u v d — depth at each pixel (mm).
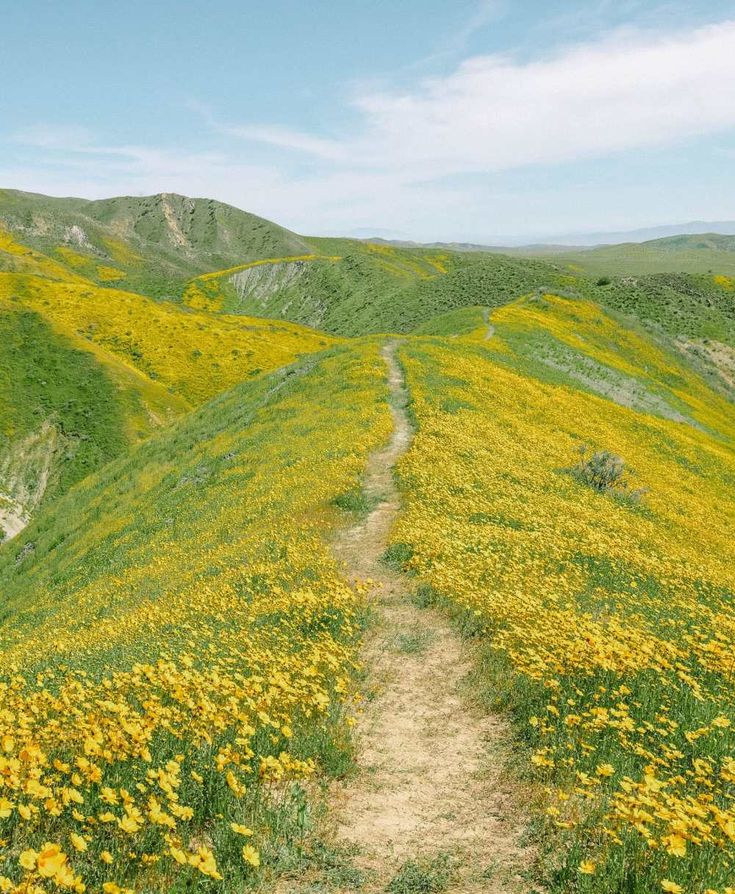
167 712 6309
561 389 52781
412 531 16109
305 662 8852
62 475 81625
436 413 33344
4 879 3561
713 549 25531
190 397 109812
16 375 93625
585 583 14164
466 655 10164
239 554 17875
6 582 38406
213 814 5344
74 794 4355
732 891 4043
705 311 127250
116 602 19453
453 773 6871
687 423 67000
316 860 5188
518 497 22000
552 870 5070
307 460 27500
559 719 7312
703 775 5973
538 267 176375
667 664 8234
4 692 7367
